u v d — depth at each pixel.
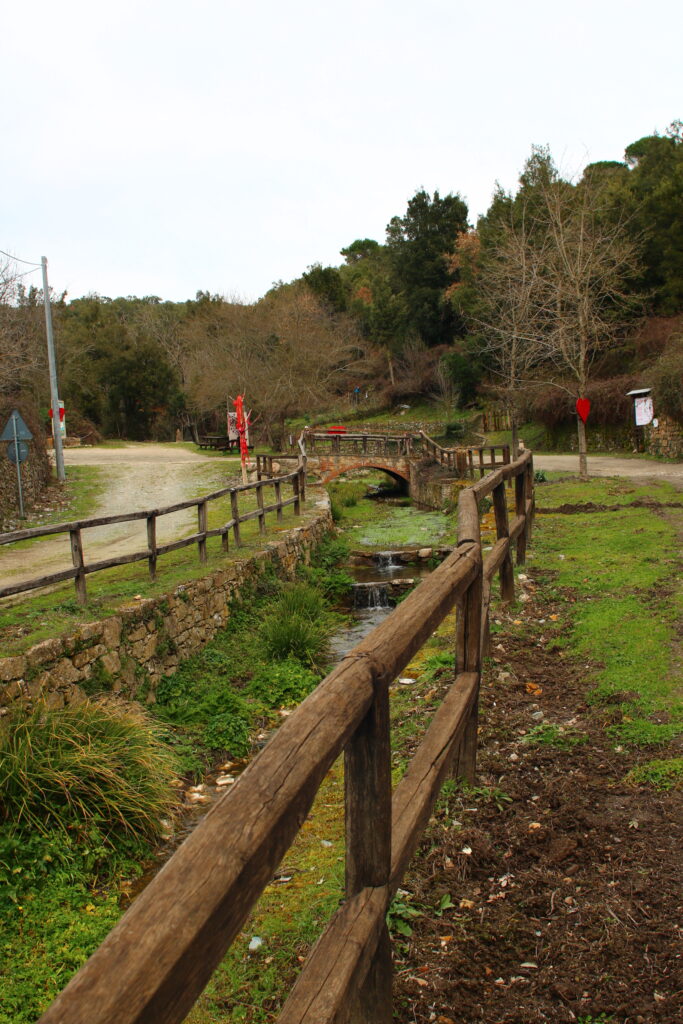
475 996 2.50
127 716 5.78
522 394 35.72
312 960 1.70
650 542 9.77
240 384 36.16
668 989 2.41
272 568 11.09
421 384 50.62
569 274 19.20
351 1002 1.67
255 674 8.22
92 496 19.89
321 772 1.50
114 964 0.93
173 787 5.69
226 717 6.81
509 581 7.32
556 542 10.37
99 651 6.59
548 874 3.14
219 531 10.05
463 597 3.95
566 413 35.47
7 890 4.16
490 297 28.19
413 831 2.37
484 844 3.36
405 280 54.56
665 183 33.72
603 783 3.84
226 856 1.16
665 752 4.04
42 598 7.73
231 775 6.14
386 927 2.05
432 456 25.48
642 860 3.13
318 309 48.66
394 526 18.62
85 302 72.31
